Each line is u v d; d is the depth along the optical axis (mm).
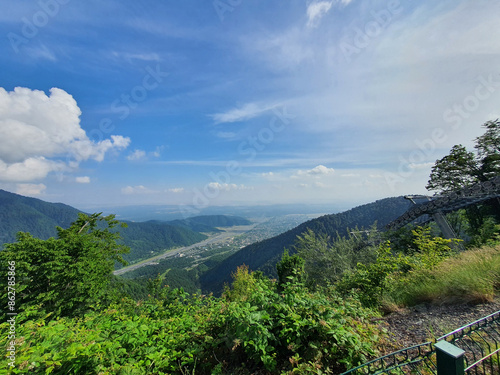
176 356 2863
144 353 2814
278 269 10086
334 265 14180
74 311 10805
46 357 2184
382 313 4637
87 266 11867
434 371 2289
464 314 3631
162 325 3842
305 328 2996
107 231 18844
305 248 17062
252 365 2971
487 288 3902
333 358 2779
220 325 3635
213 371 2771
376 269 5891
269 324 3090
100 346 2588
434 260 6352
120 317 4246
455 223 20297
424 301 4559
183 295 5469
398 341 3285
